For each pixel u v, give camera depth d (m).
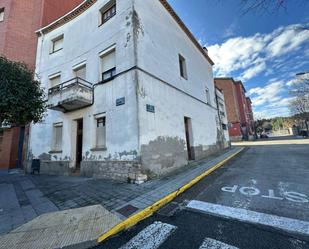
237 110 34.38
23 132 13.34
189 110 11.30
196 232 3.17
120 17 8.23
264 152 13.86
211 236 3.01
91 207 4.44
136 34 7.62
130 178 6.60
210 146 13.84
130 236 3.22
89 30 9.81
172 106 9.33
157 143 7.57
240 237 2.93
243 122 36.47
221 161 10.29
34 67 12.27
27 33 13.60
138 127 6.69
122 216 3.83
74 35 10.65
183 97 10.77
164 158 7.85
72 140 9.48
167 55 9.83
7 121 6.18
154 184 6.12
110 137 7.61
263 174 6.78
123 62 7.71
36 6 14.11
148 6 8.89
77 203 4.80
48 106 8.77
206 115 14.18
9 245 2.97
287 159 9.76
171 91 9.50
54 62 11.32
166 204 4.59
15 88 5.63
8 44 12.97
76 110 9.44
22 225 3.67
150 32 8.65
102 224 3.54
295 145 17.20
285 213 3.59
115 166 7.19
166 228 3.39
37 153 10.95
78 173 8.92
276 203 4.07
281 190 4.88
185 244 2.84
